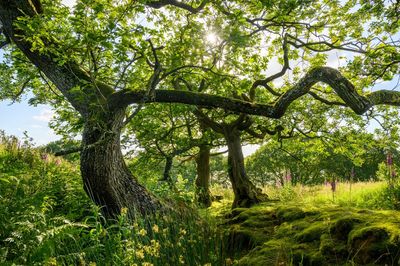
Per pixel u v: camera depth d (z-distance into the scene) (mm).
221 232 5625
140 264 4230
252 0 8398
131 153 12930
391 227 3990
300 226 5117
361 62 9539
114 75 8023
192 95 6875
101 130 5961
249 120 10938
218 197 14461
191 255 4598
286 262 4141
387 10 8930
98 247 4859
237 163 10883
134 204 6598
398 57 8906
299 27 10086
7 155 10273
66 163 12312
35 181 7426
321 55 11273
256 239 5219
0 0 6562
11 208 5266
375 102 6191
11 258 4391
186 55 6906
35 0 7188
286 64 9133
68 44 5660
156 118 12500
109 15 6297
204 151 13914
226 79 7742
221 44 6570
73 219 6406
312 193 13531
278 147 14734
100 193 6559
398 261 3568
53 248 4523
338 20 9992
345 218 4449
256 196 10500
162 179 10094
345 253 4012
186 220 6094
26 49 6918
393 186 9375
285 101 6574
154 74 6133
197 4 8844
